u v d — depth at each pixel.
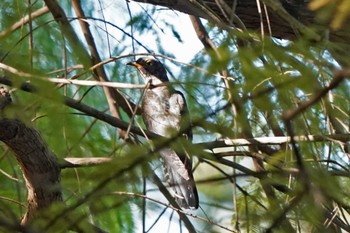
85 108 9.32
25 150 9.05
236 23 10.16
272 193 8.87
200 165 11.05
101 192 6.96
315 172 6.93
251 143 9.24
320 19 6.02
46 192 9.12
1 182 10.59
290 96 6.45
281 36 10.90
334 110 7.03
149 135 9.70
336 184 7.00
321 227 7.07
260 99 6.42
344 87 6.61
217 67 6.24
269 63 6.34
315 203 6.81
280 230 7.44
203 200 8.34
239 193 9.64
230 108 6.88
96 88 11.30
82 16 10.50
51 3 9.53
